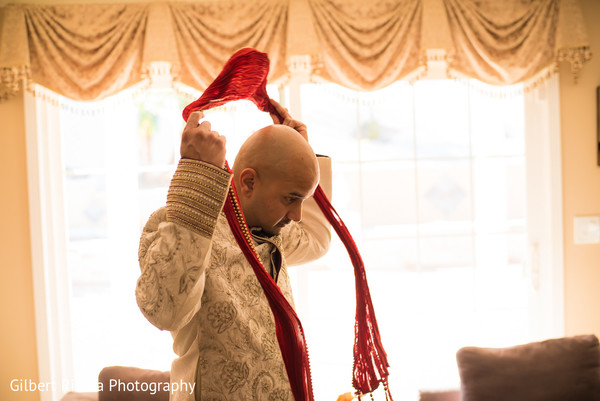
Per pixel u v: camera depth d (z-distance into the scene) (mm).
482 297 3656
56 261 3465
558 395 2682
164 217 875
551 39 3295
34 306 3396
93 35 3227
